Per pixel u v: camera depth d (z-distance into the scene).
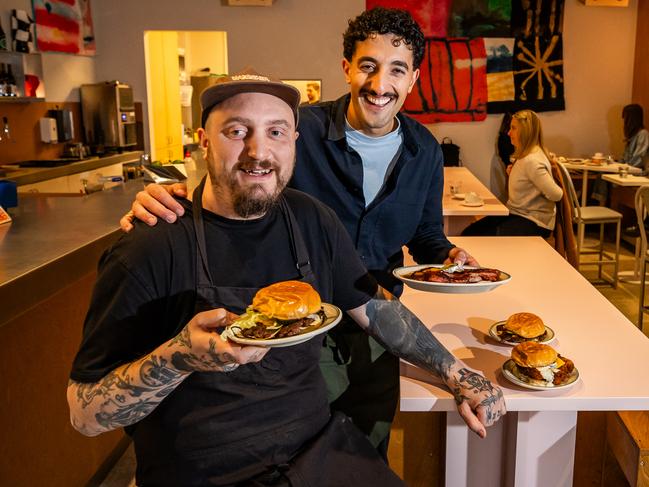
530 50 7.13
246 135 1.18
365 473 1.34
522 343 1.53
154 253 1.21
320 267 1.41
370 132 1.87
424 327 1.54
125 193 3.28
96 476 2.53
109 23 6.73
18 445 2.01
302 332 1.06
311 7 6.69
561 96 7.25
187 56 8.70
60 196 3.20
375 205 1.96
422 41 1.79
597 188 7.07
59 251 1.97
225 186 1.20
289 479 1.24
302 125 1.92
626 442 1.76
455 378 1.46
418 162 1.96
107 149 6.44
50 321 2.21
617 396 1.40
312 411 1.34
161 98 7.32
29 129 5.57
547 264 2.48
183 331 1.03
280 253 1.32
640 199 4.04
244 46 6.77
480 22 7.04
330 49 6.75
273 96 1.19
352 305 1.51
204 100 1.17
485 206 4.22
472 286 1.56
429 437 2.04
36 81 5.56
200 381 1.23
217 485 1.24
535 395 1.43
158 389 1.08
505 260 2.54
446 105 7.21
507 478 1.69
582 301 2.04
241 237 1.28
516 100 7.21
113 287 1.19
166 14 6.70
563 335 1.75
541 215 4.62
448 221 4.71
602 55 7.22
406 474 2.07
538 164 4.46
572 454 1.63
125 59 6.79
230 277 1.26
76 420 1.16
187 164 5.15
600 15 7.13
